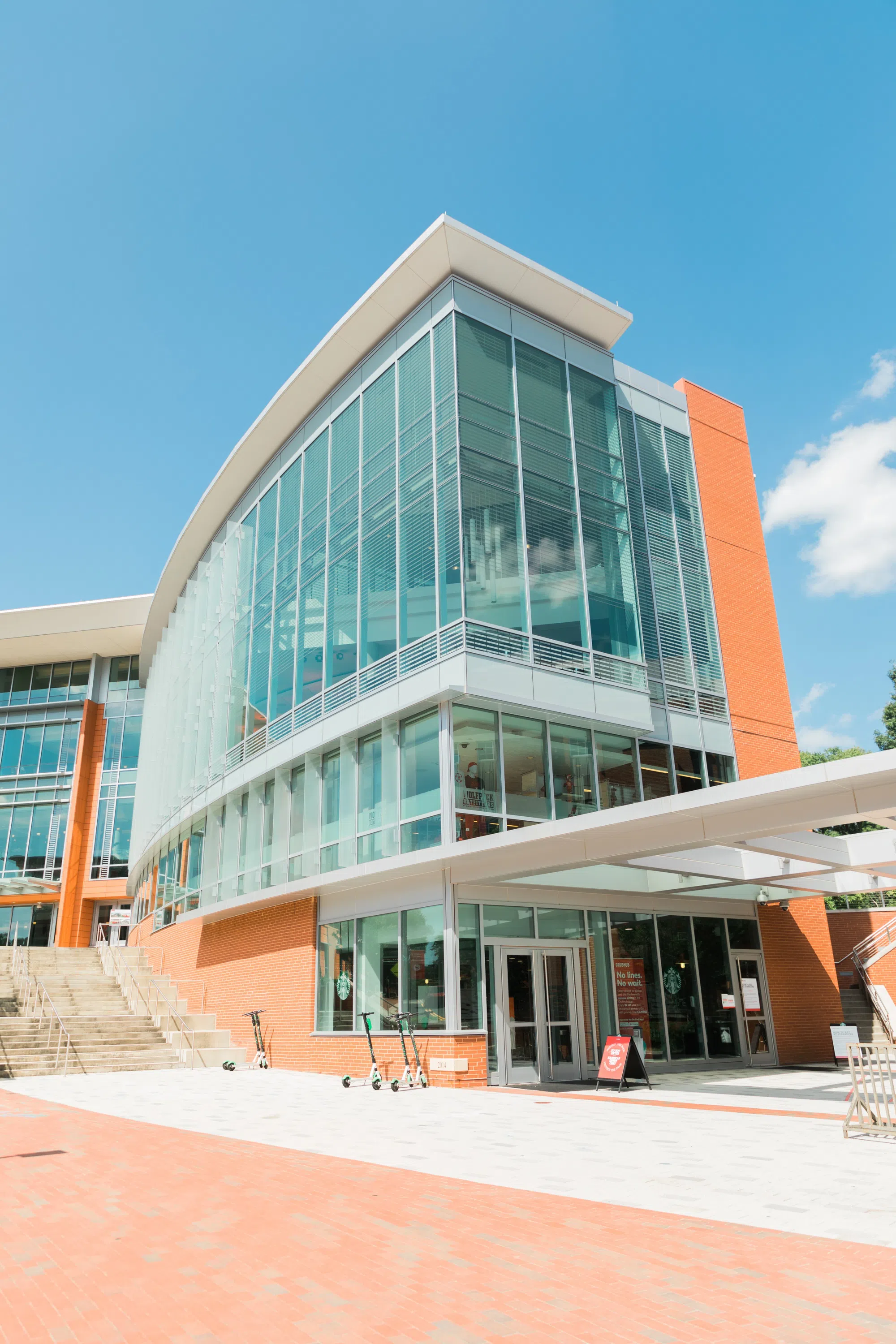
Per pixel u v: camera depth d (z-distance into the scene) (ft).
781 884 56.75
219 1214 18.37
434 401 56.29
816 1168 22.18
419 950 49.19
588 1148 26.00
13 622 140.15
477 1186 20.81
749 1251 14.93
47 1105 39.91
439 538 52.70
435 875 49.08
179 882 87.81
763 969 62.75
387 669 54.80
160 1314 12.31
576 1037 51.08
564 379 61.67
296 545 70.54
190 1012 76.54
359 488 62.54
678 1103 37.93
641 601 65.05
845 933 77.77
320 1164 24.14
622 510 61.72
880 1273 13.51
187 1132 31.07
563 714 52.54
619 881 54.85
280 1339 11.35
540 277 60.13
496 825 49.44
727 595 71.56
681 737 63.05
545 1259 14.74
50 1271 14.51
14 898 134.72
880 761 30.78
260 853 67.56
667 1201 18.86
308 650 65.00
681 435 74.43
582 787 54.49
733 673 69.00
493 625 50.80
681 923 59.16
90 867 135.13
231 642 79.66
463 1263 14.57
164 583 105.09
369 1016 52.49
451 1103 39.11
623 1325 11.62
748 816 35.83
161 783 98.37
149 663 127.13
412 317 61.11
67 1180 22.33
